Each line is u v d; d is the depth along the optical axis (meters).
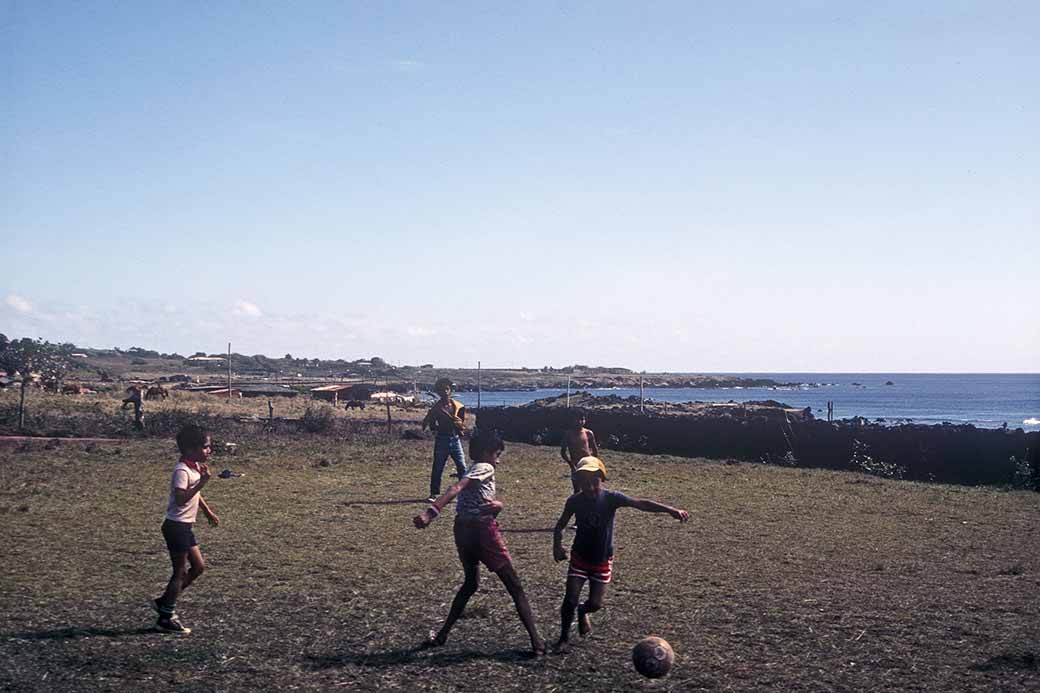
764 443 25.19
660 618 8.38
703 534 12.99
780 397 173.75
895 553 11.62
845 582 9.91
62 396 56.25
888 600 9.09
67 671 6.82
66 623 8.09
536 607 8.80
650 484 19.42
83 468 21.44
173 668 6.93
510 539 12.57
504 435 33.84
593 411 30.88
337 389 76.25
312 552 11.45
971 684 6.63
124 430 31.94
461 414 16.80
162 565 10.57
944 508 15.96
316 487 18.44
